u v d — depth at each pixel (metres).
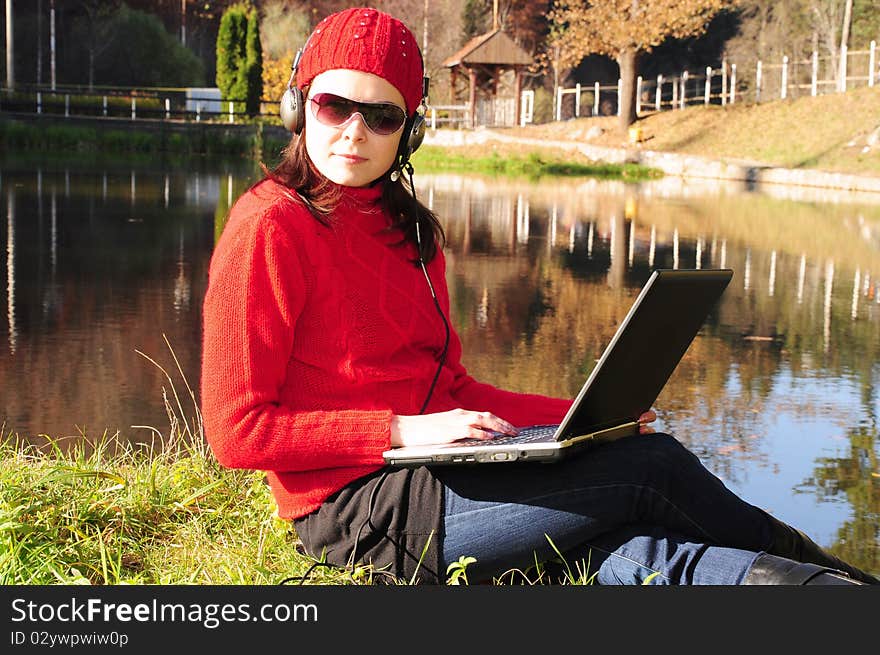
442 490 2.01
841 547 3.11
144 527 2.48
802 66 45.31
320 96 2.11
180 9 49.19
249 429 1.98
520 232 12.70
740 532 2.02
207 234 11.14
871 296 8.36
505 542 1.99
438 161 28.86
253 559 2.27
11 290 7.39
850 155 23.98
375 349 2.12
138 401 4.54
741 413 4.66
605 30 30.89
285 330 2.02
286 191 2.10
